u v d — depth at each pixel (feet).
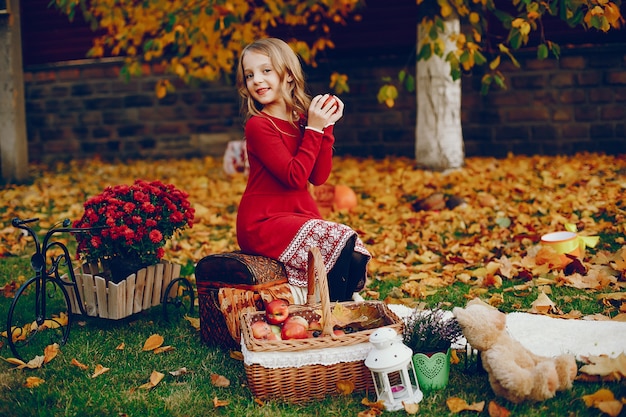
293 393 10.23
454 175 26.58
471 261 16.85
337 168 31.58
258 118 12.39
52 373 11.53
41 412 10.00
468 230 19.84
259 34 30.37
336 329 11.07
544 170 27.61
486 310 10.03
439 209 22.39
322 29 35.14
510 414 9.37
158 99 37.60
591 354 10.98
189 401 10.34
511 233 19.16
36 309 12.49
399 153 34.71
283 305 10.85
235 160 30.42
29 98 39.14
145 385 10.85
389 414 9.68
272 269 12.10
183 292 15.65
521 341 11.66
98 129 38.52
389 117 34.60
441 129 27.30
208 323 12.53
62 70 38.47
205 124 37.22
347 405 10.01
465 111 33.37
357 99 34.91
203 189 27.84
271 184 12.60
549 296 14.11
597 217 20.20
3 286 16.24
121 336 13.10
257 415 9.81
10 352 12.34
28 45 38.70
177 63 28.91
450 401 9.70
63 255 13.10
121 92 37.96
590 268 15.44
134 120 38.01
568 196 22.17
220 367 11.55
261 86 12.42
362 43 34.73
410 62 34.06
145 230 13.53
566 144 32.35
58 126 39.04
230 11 27.48
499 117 32.96
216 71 30.30
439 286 15.37
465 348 10.74
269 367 10.03
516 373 9.46
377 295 14.97
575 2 19.33
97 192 28.32
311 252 10.69
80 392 10.75
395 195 25.09
